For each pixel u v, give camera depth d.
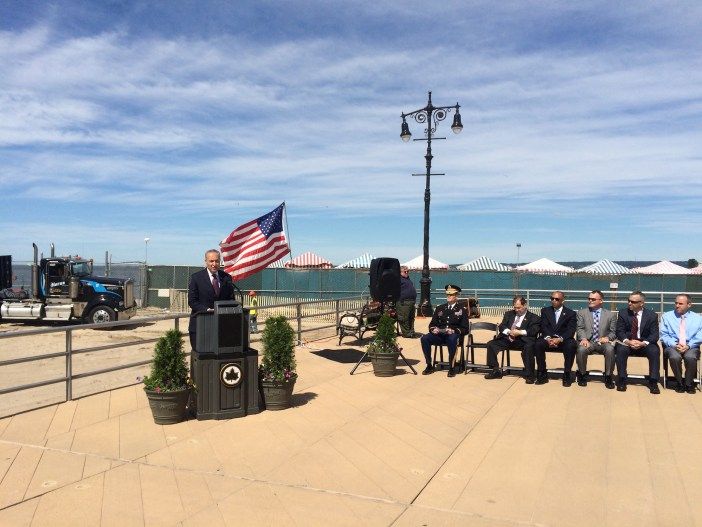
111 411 6.84
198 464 5.04
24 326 19.38
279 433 5.95
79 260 20.05
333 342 12.75
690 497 4.38
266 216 13.16
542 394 7.76
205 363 6.42
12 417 6.58
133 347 14.73
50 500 4.26
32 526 3.84
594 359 10.80
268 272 26.81
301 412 6.77
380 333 8.91
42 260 19.33
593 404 7.20
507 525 3.92
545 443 5.66
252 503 4.24
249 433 5.95
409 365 9.05
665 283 22.55
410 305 13.55
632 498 4.36
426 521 3.97
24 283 23.17
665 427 6.19
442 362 9.57
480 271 24.77
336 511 4.11
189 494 4.39
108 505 4.18
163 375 6.26
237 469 4.93
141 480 4.66
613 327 8.26
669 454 5.33
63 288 19.31
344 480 4.70
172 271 26.73
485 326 9.12
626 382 8.14
